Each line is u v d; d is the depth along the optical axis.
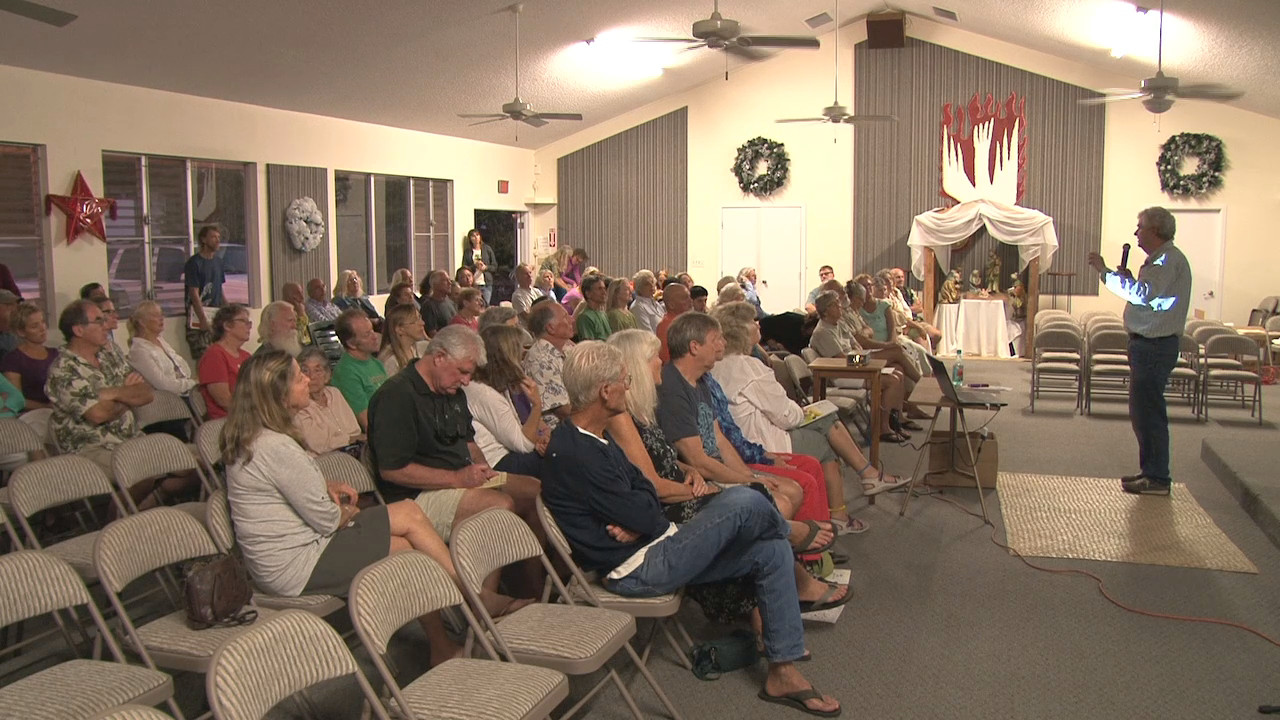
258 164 9.33
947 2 11.81
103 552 2.65
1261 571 4.58
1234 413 8.82
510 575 3.77
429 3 8.19
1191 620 4.00
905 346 9.10
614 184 14.58
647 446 3.56
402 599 2.45
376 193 11.28
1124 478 6.14
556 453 3.16
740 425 4.84
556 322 5.32
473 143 13.00
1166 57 10.84
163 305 8.52
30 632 3.67
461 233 12.84
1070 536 5.10
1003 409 9.04
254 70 8.40
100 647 2.78
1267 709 3.19
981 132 13.24
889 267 13.77
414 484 3.66
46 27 6.58
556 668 2.63
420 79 9.97
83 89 7.55
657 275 12.68
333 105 9.90
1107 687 3.41
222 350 5.14
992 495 5.93
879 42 13.16
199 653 2.59
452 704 2.33
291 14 7.54
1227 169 12.39
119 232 8.09
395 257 11.67
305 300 9.25
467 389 4.14
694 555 3.08
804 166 13.94
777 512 3.27
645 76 12.70
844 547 4.95
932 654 3.67
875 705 3.26
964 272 13.48
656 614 3.06
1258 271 12.41
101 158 7.74
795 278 14.11
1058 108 12.95
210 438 4.28
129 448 3.77
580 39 10.43
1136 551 4.86
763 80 13.95
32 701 2.26
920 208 13.59
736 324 4.97
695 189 14.30
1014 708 3.25
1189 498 5.85
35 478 3.39
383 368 5.17
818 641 3.79
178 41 7.39
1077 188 12.97
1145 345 5.86
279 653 2.12
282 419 3.08
